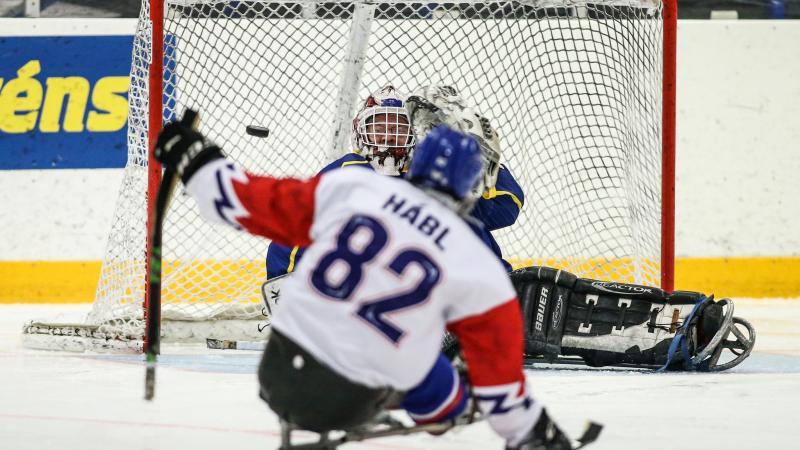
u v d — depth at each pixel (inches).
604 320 605.3
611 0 748.0
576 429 416.2
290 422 297.9
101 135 1156.5
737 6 1238.9
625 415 452.1
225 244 874.8
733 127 1213.7
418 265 279.4
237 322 697.6
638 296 605.3
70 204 1149.7
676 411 464.1
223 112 761.6
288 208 294.4
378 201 287.4
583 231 920.9
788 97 1218.0
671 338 606.9
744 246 1211.2
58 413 442.6
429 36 924.0
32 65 1155.3
